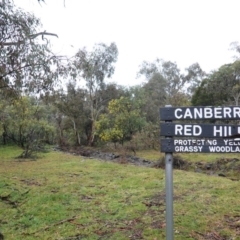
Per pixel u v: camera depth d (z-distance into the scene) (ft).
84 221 20.92
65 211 23.32
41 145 80.59
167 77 135.95
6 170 43.39
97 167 44.60
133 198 25.81
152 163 55.83
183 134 11.66
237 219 19.76
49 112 99.40
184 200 24.18
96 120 100.89
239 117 11.37
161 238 17.28
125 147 77.92
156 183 31.35
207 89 83.92
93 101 104.73
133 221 20.31
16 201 27.20
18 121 75.77
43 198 26.84
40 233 19.43
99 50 104.32
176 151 11.69
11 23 27.61
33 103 76.64
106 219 21.11
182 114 11.72
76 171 40.93
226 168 46.32
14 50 28.76
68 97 98.32
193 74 133.59
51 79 33.91
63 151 82.48
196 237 17.24
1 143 86.94
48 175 38.29
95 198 26.53
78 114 103.14
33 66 31.71
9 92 32.45
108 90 104.99
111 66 106.11
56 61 34.37
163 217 20.61
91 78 99.14
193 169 47.78
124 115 86.22
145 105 102.27
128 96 100.58
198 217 20.22
